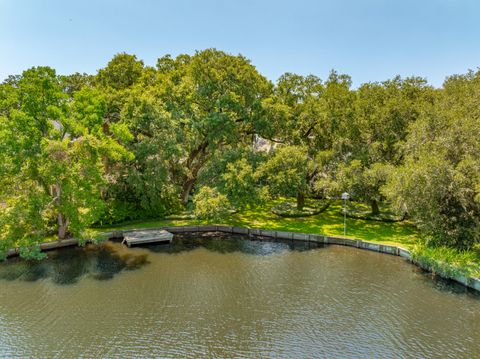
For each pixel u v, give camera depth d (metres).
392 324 13.92
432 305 15.42
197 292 16.69
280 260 20.94
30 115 20.05
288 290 16.97
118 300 15.84
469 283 17.00
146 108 26.17
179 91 28.52
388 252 22.05
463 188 18.56
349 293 16.62
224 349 12.31
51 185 21.95
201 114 30.31
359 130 27.77
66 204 20.88
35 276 18.33
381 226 26.86
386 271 19.22
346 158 28.22
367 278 18.33
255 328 13.65
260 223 27.95
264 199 25.23
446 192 19.30
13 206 20.14
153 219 28.70
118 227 26.41
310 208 31.62
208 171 28.89
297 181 25.75
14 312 14.70
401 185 20.27
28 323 13.86
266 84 31.22
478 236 18.72
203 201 24.89
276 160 26.39
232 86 28.23
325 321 14.16
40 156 20.08
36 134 19.95
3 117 20.23
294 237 24.95
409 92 29.67
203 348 12.36
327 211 31.62
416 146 22.62
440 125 22.06
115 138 25.84
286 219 29.12
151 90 28.44
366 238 23.86
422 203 19.81
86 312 14.75
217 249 22.86
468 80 27.55
